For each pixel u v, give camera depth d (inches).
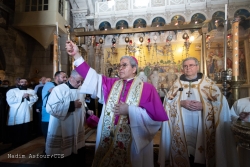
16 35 266.2
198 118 74.7
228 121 72.1
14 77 261.7
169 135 79.3
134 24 295.1
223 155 68.1
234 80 90.8
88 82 60.6
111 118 59.3
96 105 153.6
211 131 71.1
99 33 132.0
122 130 57.5
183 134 74.1
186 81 80.7
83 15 304.7
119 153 56.3
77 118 91.4
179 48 248.2
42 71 291.4
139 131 54.2
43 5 259.1
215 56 253.8
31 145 142.5
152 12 286.5
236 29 93.5
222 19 261.3
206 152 70.0
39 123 173.5
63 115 83.4
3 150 133.5
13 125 145.2
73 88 92.7
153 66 241.3
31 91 162.9
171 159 76.3
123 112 53.5
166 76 243.1
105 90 65.3
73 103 86.7
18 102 149.3
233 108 78.9
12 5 267.3
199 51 243.8
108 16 298.4
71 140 87.8
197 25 122.0
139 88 60.8
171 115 79.5
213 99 73.0
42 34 262.2
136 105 57.6
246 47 254.8
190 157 75.8
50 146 85.0
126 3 297.3
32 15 252.8
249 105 73.4
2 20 237.1
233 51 93.4
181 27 123.0
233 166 70.5
